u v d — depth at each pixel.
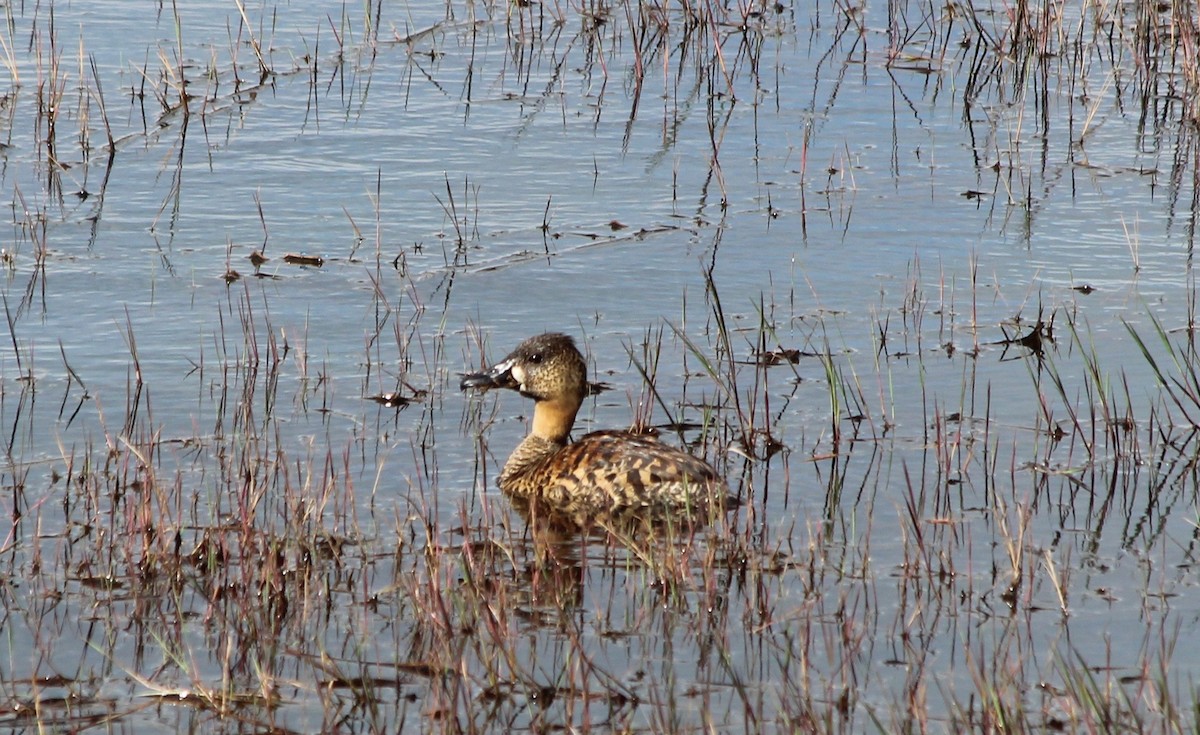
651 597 10.73
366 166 20.92
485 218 19.25
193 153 21.19
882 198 19.98
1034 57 25.36
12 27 25.61
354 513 11.74
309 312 16.48
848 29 26.95
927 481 12.65
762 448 13.41
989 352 15.48
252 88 23.72
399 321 16.33
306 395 14.50
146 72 24.03
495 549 11.49
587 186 20.38
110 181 20.14
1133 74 24.94
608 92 24.00
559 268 17.73
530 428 14.04
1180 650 9.87
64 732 9.08
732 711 9.27
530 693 9.47
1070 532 11.68
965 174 20.88
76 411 13.96
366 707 9.35
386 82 24.22
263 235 18.59
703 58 25.50
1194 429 13.54
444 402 14.50
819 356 15.47
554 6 28.02
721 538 11.55
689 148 21.75
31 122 22.03
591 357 15.48
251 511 11.53
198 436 13.49
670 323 16.33
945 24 27.02
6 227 18.59
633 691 9.49
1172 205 19.72
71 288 16.89
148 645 10.08
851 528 11.80
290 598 10.69
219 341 15.66
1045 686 9.47
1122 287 17.14
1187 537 11.59
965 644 9.97
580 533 11.90
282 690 9.55
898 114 23.17
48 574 10.98
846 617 10.39
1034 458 13.04
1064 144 22.03
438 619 10.19
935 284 17.33
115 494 12.19
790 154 21.59
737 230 18.91
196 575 11.02
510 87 24.16
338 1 27.94
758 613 10.47
